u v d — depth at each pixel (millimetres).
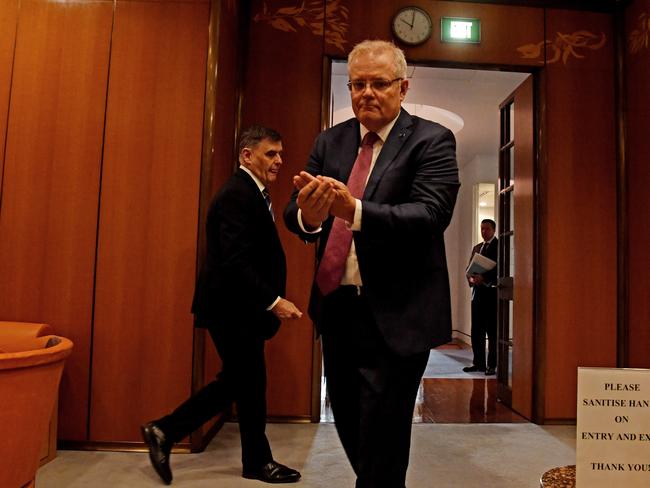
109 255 2645
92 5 2740
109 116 2697
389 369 1182
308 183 1022
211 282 2125
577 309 3287
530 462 2531
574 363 3260
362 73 1217
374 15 3359
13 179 2674
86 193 2668
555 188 3334
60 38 2727
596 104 3398
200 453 2570
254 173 2270
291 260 3217
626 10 3371
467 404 3729
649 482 738
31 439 1572
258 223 2145
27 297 2629
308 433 2945
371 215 1050
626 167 3320
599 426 747
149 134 2689
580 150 3367
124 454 2527
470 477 2322
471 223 8242
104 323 2621
